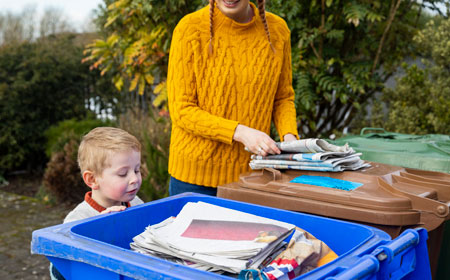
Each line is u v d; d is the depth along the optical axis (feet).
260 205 4.55
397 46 13.29
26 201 19.29
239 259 3.19
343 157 5.10
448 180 5.11
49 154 21.90
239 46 6.02
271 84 6.28
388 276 3.11
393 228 4.01
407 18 13.33
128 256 2.99
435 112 12.46
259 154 5.45
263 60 6.12
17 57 23.00
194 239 3.48
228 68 5.97
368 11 11.52
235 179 6.18
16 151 23.08
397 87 13.41
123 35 14.92
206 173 6.15
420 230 3.58
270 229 3.61
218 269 3.17
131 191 5.02
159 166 12.59
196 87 6.05
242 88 6.05
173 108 6.04
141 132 15.61
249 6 6.16
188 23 5.92
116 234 4.06
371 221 4.04
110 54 15.74
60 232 3.49
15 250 13.60
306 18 12.33
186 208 4.14
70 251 3.20
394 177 4.93
